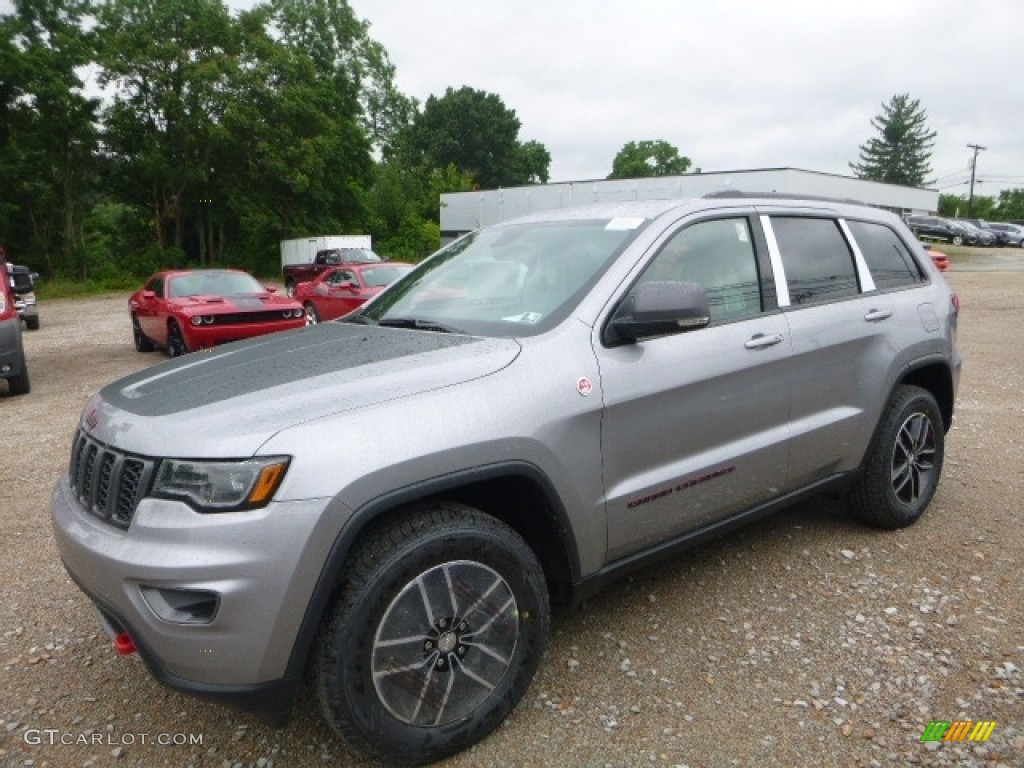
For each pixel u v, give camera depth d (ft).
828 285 12.76
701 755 8.34
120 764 8.57
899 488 13.84
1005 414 23.08
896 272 14.28
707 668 9.96
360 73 159.22
